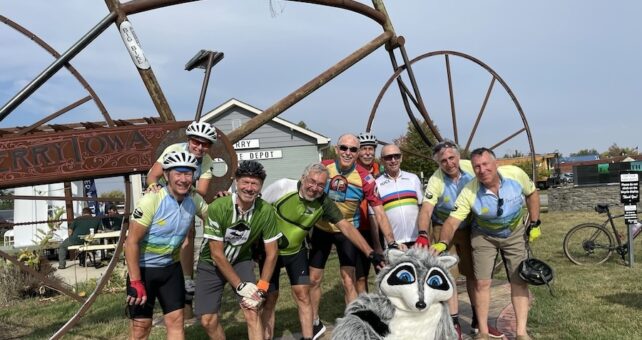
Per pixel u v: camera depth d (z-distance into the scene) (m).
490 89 6.74
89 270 9.56
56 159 4.30
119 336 5.14
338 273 7.79
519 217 3.77
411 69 6.51
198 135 3.77
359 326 2.51
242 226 3.33
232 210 3.29
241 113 15.38
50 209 11.67
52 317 6.04
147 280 3.20
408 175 4.51
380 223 4.12
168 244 3.19
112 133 4.45
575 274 6.78
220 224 3.30
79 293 7.30
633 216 7.38
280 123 15.45
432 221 4.41
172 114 4.95
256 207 3.40
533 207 3.91
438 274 2.60
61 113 5.60
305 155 15.59
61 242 10.37
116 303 6.65
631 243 7.36
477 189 3.70
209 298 3.49
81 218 5.16
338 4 5.95
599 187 17.66
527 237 3.89
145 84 4.90
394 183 4.43
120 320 5.74
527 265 3.68
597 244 7.87
